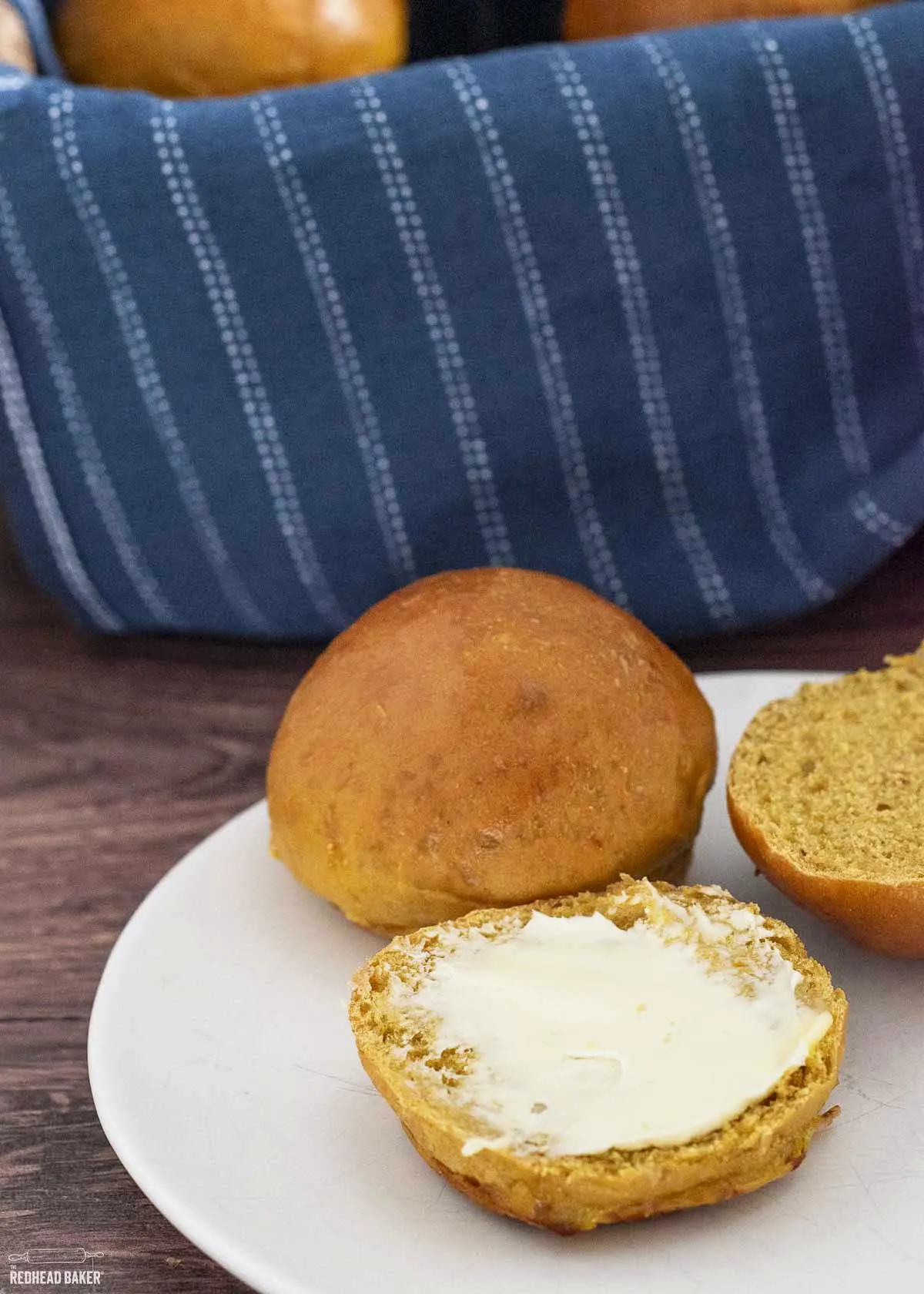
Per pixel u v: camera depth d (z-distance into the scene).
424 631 0.32
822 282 0.42
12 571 0.51
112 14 0.43
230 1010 0.31
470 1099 0.27
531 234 0.42
